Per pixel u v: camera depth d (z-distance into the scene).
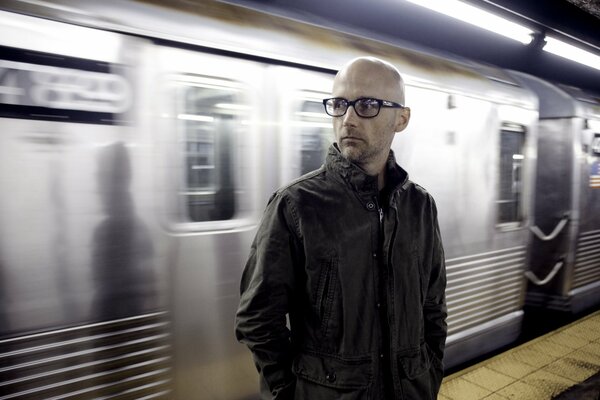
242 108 2.23
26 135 1.65
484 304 3.75
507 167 3.96
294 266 1.25
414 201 1.39
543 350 3.94
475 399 3.01
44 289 1.71
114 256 1.86
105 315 1.85
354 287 1.21
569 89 5.35
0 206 1.60
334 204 1.24
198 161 2.10
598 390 3.17
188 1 2.15
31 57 1.65
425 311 1.51
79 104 1.76
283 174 2.39
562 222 5.00
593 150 5.21
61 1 1.73
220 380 2.23
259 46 2.28
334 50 2.65
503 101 3.81
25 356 1.68
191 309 2.10
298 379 1.23
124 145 1.87
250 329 1.24
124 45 1.87
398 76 1.29
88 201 1.79
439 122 3.26
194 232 2.09
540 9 4.07
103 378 1.87
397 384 1.26
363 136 1.23
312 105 2.51
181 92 2.03
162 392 2.04
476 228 3.62
